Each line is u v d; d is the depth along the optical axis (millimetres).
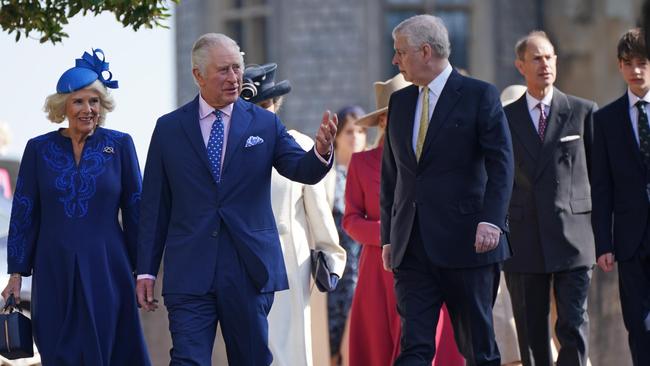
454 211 16844
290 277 19125
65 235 16797
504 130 16672
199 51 16031
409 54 16953
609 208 18844
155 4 17719
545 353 19750
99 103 16984
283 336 19016
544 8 53875
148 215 16203
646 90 18688
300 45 52406
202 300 15914
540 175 19484
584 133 19688
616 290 23078
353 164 20062
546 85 19547
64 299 16812
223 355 20516
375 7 52125
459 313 17188
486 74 53094
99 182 16859
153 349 22812
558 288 19609
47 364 16891
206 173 16016
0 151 30609
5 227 24781
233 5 54438
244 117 16188
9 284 17000
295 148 16156
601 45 53281
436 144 16844
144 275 16141
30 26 18125
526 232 19531
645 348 18656
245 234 15922
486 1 53094
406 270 17219
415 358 16953
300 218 19375
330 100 52219
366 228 19672
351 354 19953
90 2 17297
